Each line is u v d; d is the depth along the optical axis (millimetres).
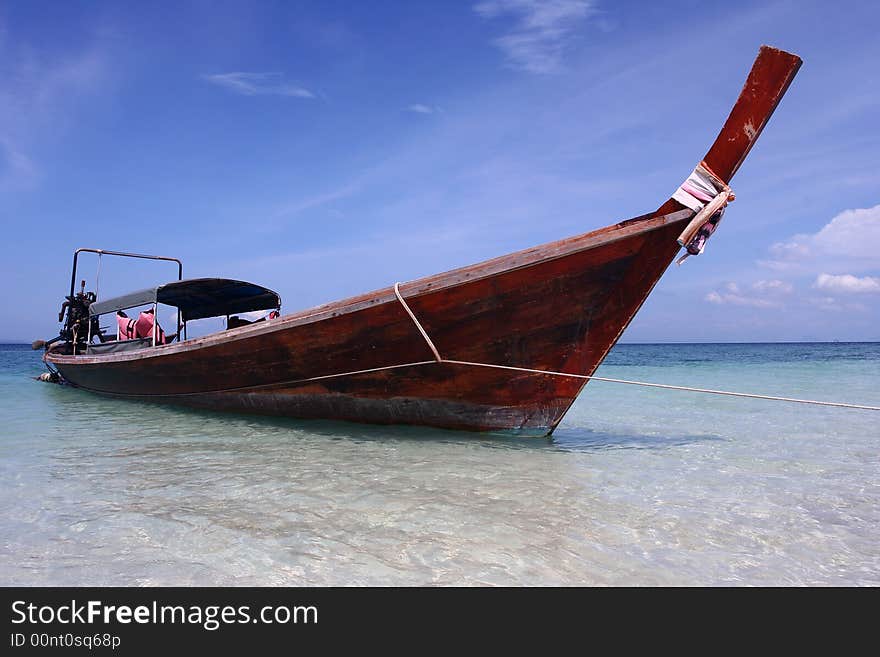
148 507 3768
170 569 2838
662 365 25484
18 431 6898
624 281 5332
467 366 5996
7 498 3990
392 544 3113
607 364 27031
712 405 9711
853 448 5746
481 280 5500
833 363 25266
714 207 4809
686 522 3473
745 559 2957
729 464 4996
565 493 4062
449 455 5336
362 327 6145
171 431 6812
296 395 7125
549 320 5605
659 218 5012
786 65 4555
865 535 3281
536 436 6195
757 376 17188
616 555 2986
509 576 2756
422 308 5777
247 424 7281
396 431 6578
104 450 5664
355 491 4113
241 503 3848
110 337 12984
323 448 5684
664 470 4770
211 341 7461
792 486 4285
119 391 10477
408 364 6184
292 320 6523
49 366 14336
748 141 4762
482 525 3400
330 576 2750
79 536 3256
